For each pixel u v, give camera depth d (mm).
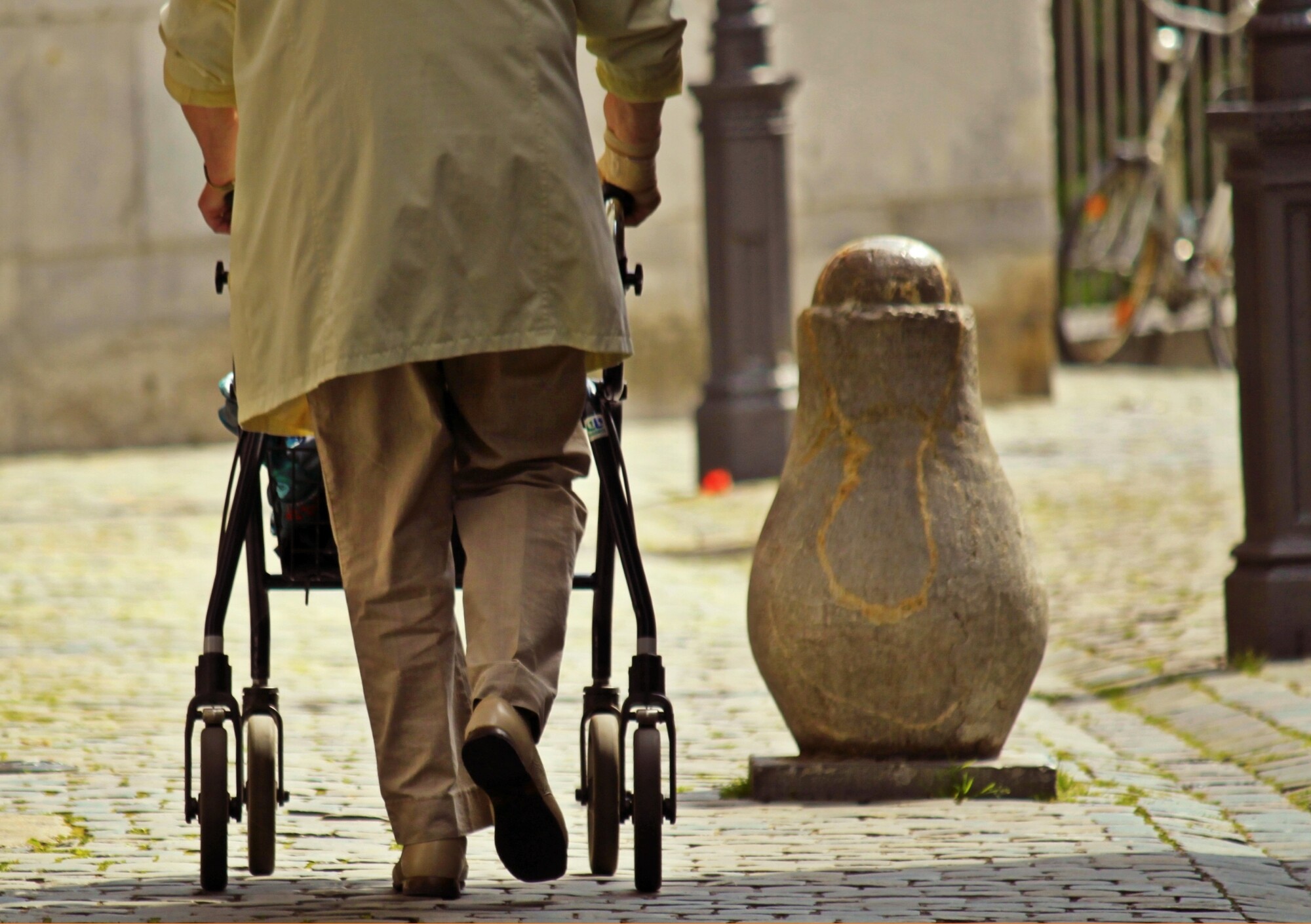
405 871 12438
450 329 11430
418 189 11422
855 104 53250
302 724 20125
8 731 19469
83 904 12617
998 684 17031
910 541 16922
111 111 50250
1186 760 18531
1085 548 31172
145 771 17609
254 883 13344
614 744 12852
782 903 12766
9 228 49688
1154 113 57188
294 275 11664
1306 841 15219
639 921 12164
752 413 39906
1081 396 53000
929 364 17109
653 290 52844
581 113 11914
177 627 26500
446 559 12188
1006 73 53188
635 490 40500
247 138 12008
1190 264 57531
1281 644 22422
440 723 12180
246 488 12742
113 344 50594
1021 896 13000
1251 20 22328
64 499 40781
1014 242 53094
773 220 40031
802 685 17172
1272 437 22406
